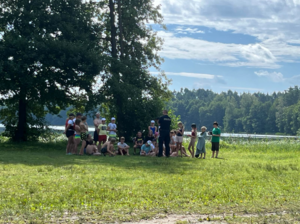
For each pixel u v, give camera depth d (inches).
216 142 800.3
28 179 394.3
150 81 1283.2
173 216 257.6
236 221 242.7
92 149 769.6
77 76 1037.2
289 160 735.7
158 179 418.0
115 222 240.1
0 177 401.4
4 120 1234.0
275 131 5162.4
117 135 1248.2
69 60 1000.9
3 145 1015.6
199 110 5989.2
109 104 1197.7
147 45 1310.3
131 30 1264.8
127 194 323.9
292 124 4623.5
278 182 412.2
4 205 274.5
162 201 302.5
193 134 790.5
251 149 1074.7
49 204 283.1
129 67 1222.3
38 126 1230.3
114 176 431.5
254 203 301.7
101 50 1262.3
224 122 5659.5
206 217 256.1
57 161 604.4
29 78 994.1
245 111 5511.8
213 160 704.4
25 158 648.4
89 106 1114.1
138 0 1245.1
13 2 1066.1
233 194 335.9
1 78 981.8
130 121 1236.5
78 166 527.8
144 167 540.7
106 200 301.0
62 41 1025.5
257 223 238.1
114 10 1272.1
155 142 825.5
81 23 1139.3
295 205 297.3
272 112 5162.4
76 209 269.1
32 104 1197.1
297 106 4522.6
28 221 237.6
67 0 1109.7
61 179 399.5
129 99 1197.7
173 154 810.8
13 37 1007.6
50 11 1088.8
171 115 1387.8
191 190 350.3
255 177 450.6
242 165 596.7
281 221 242.5
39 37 1014.4
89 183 377.4
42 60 991.0
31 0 1072.2
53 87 1059.9
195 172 490.6
